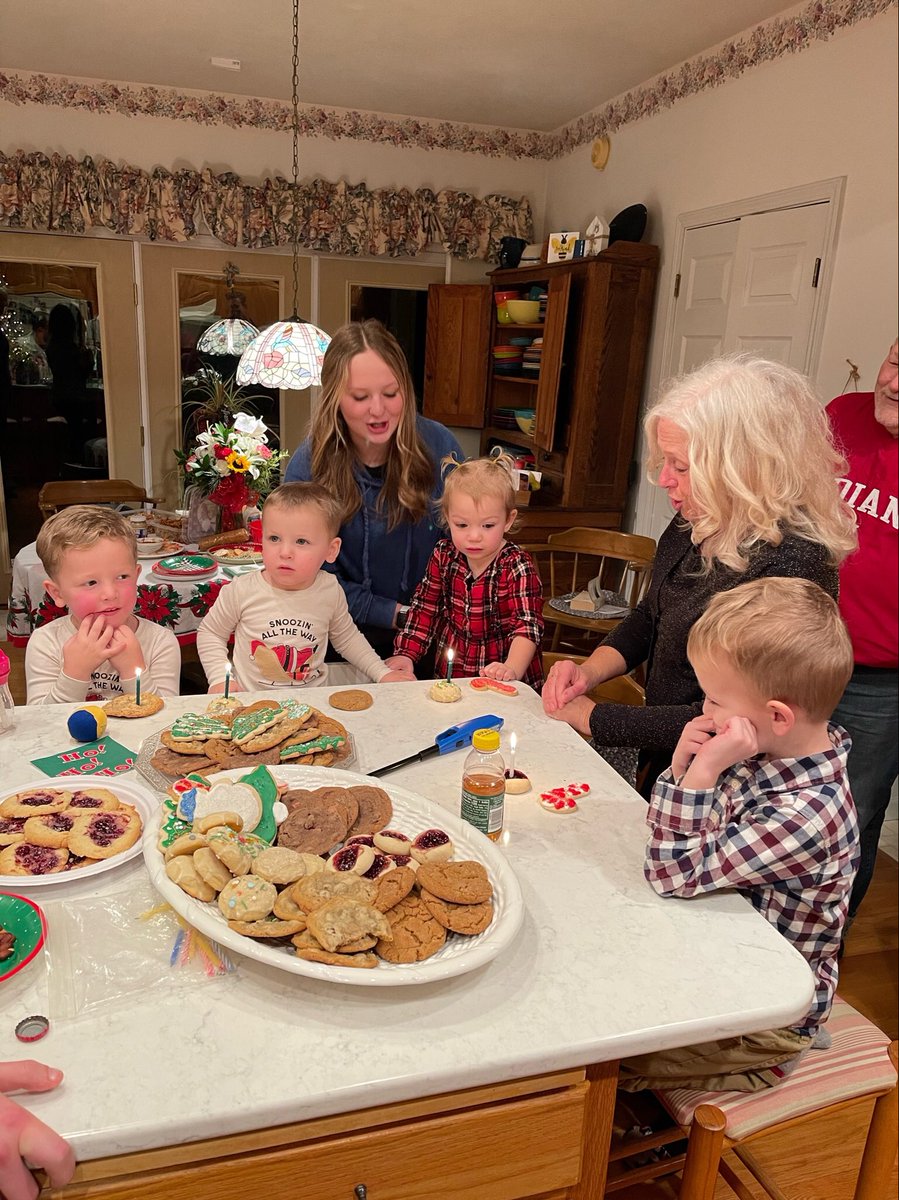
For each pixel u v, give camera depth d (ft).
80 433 15.51
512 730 4.75
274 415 16.21
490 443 16.58
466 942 2.90
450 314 15.79
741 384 4.23
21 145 13.74
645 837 3.72
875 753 6.53
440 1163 2.72
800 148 9.98
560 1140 2.85
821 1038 3.89
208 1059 2.48
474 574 6.36
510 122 15.34
